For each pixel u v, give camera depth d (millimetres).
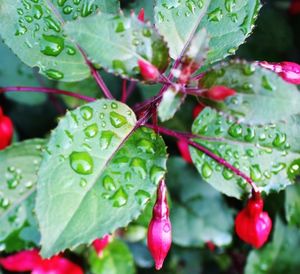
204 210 291
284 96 178
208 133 219
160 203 196
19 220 234
